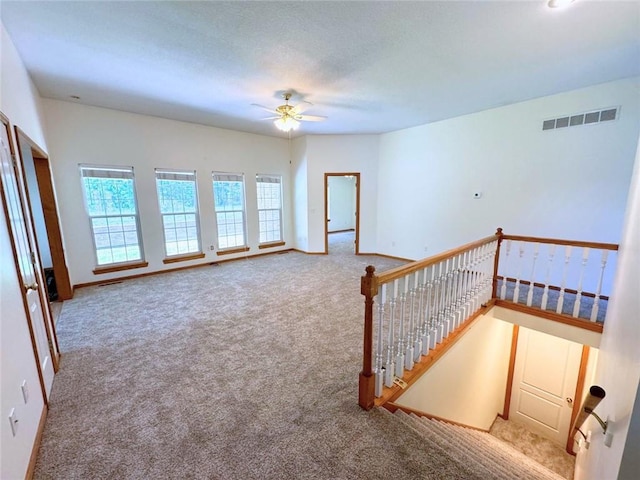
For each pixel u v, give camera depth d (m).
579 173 3.63
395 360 2.22
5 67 2.20
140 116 4.76
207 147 5.60
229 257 6.14
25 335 1.72
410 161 5.69
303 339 2.86
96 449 1.62
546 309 3.25
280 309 3.59
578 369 3.82
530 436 4.15
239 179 6.15
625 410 1.03
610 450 1.19
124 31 2.31
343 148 6.36
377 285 1.81
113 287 4.44
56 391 2.11
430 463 1.51
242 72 3.09
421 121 5.16
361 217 6.53
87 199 4.40
